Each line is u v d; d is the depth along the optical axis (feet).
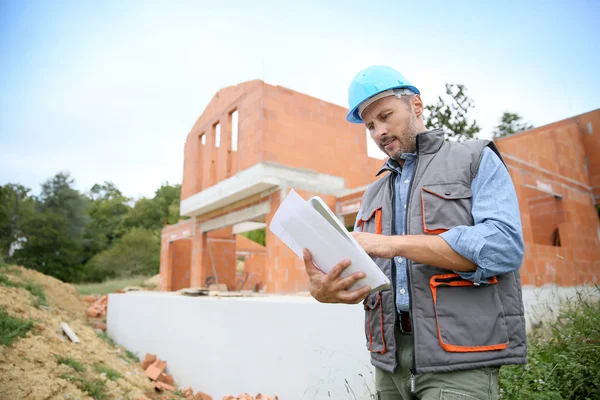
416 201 5.18
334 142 33.91
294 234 5.10
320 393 12.19
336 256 4.85
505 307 4.70
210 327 18.60
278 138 30.71
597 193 28.58
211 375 18.12
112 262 98.58
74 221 106.32
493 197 4.70
